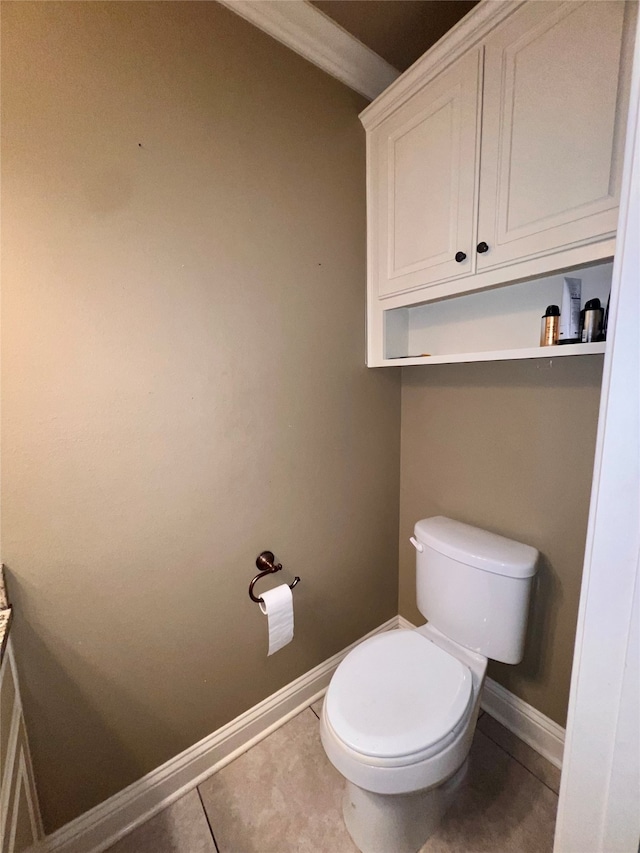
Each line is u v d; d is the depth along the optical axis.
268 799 1.20
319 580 1.52
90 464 0.97
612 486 0.48
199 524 1.17
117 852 1.08
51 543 0.94
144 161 0.97
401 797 0.95
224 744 1.30
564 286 1.01
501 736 1.38
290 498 1.38
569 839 0.57
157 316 1.03
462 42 1.02
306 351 1.35
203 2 1.02
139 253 0.99
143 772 1.15
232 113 1.10
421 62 1.12
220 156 1.09
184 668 1.20
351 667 1.13
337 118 1.33
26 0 0.80
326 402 1.43
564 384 1.16
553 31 0.87
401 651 1.19
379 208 1.39
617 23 0.78
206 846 1.09
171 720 1.19
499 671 1.45
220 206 1.11
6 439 0.87
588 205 0.86
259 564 1.31
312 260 1.33
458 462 1.49
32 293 0.87
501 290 1.29
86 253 0.92
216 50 1.06
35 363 0.88
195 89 1.03
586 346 0.92
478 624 1.23
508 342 1.28
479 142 1.04
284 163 1.22
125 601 1.06
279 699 1.44
